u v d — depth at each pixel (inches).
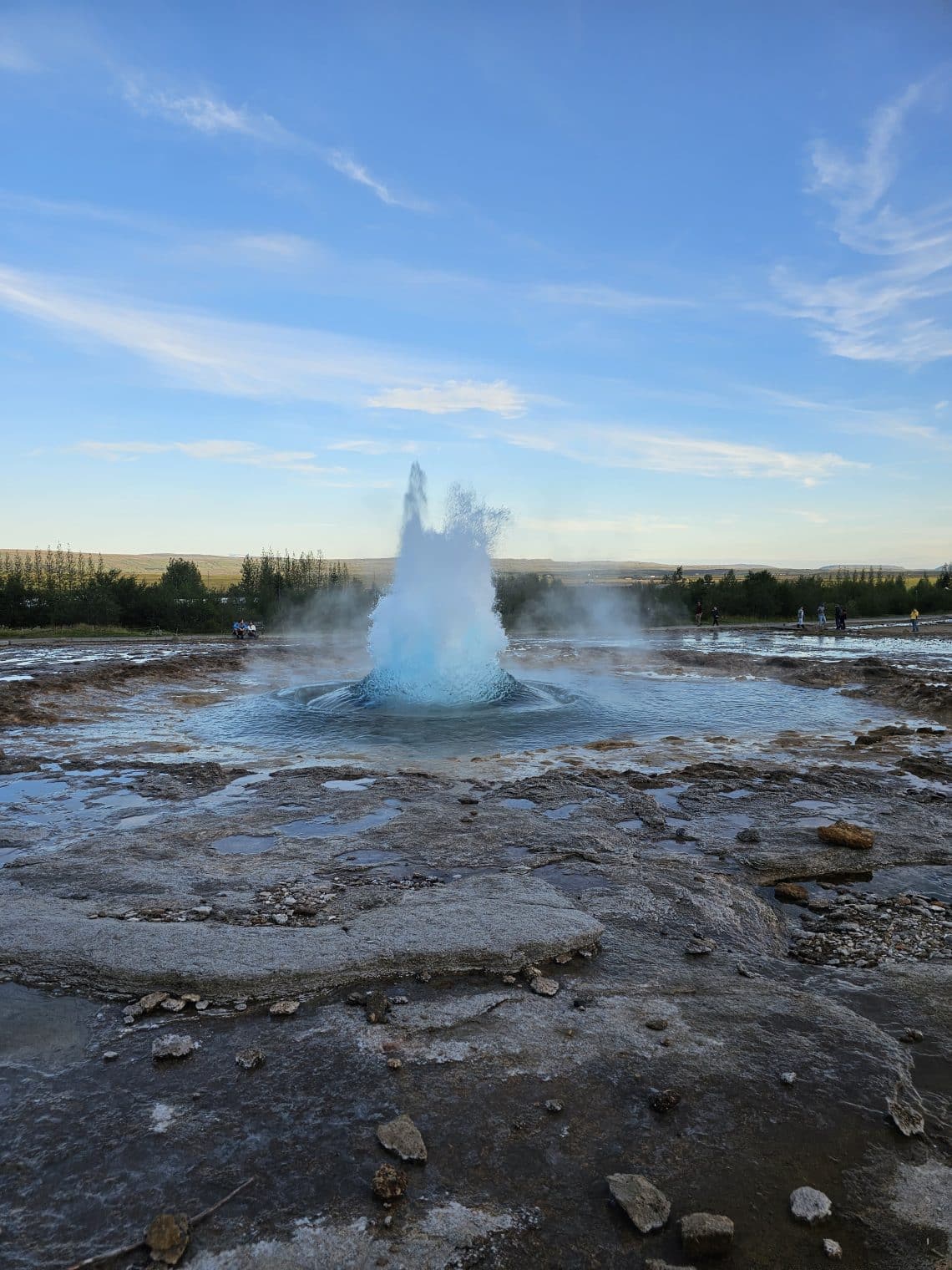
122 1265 102.3
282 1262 102.7
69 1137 124.9
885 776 358.0
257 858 250.4
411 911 203.5
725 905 216.7
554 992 168.1
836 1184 116.6
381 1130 124.8
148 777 353.1
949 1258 103.8
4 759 387.9
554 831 277.0
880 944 198.5
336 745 436.5
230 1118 129.3
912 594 2005.4
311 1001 164.4
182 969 171.2
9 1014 159.3
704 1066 143.5
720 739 455.8
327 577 2230.6
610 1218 109.9
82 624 1465.3
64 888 224.1
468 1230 107.7
